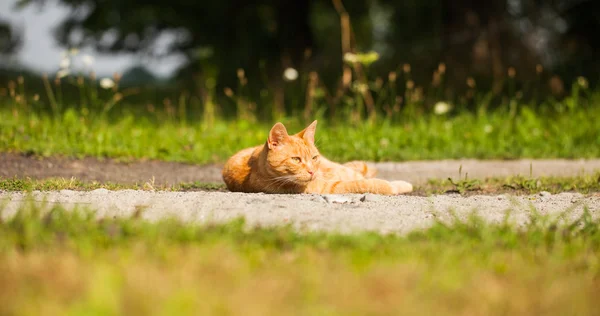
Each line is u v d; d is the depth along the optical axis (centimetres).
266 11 2389
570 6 2181
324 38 2744
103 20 2339
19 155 998
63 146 1053
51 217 500
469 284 401
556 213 616
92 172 934
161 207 591
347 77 1441
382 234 512
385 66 2034
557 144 1265
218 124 1267
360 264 425
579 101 1609
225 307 351
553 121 1385
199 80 2319
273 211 577
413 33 2377
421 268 418
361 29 2752
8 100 1484
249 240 476
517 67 1972
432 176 998
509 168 1082
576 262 449
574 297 387
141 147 1099
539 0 2148
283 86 2072
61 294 364
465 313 364
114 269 397
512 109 1408
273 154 713
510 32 2038
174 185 837
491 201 677
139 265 405
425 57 2030
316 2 2452
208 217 537
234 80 2330
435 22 2191
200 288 376
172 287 374
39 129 1119
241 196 645
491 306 373
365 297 376
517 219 583
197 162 1062
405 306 365
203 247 443
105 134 1127
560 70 2191
